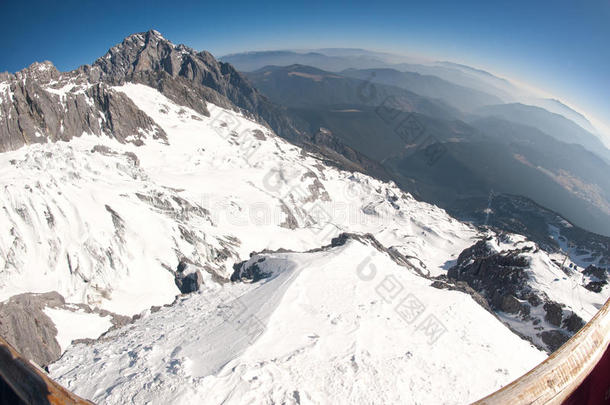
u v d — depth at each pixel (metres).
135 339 57.59
